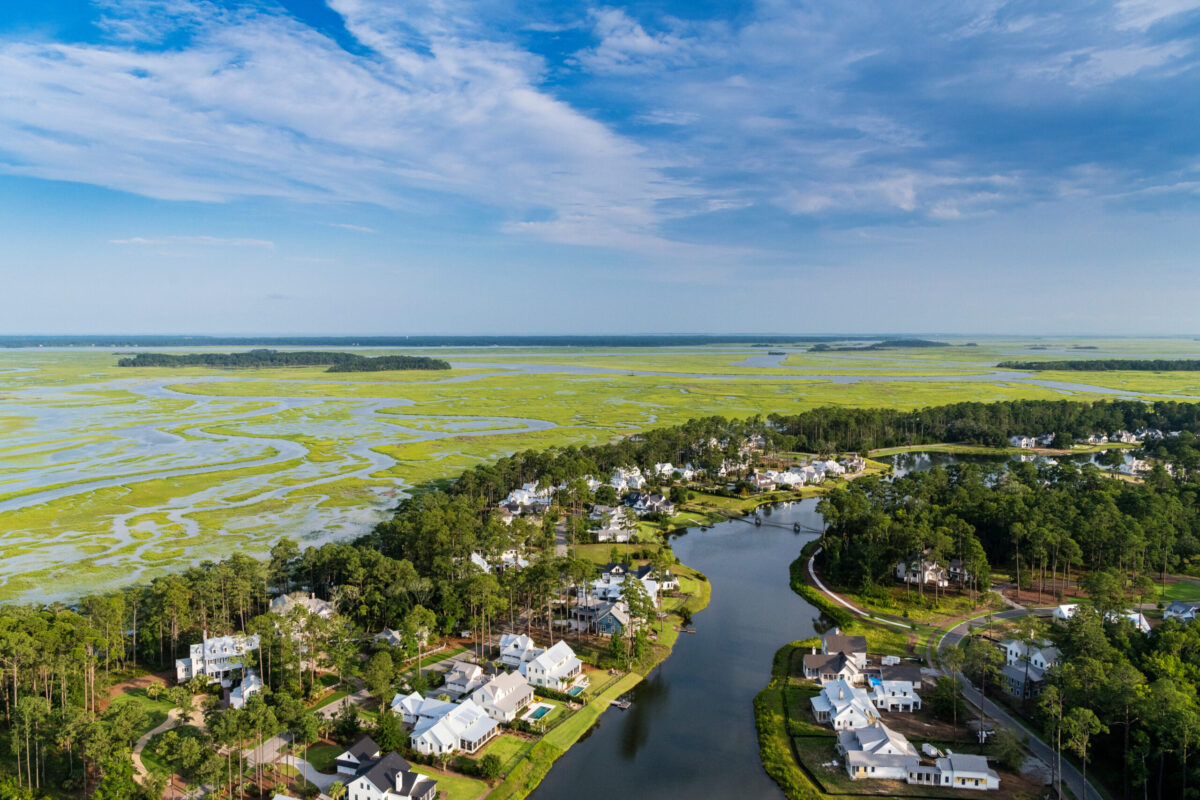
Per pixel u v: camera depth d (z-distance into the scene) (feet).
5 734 310.86
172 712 339.16
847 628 444.14
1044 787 289.74
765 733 334.65
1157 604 458.91
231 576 425.69
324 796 283.59
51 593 490.49
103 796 262.67
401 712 339.16
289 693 329.72
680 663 407.85
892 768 298.56
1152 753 275.39
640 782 301.43
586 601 469.57
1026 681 354.33
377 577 447.01
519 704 352.69
